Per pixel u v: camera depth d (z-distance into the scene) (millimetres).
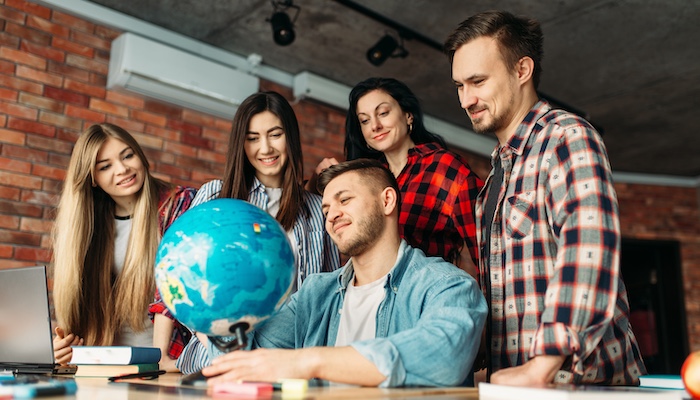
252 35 4219
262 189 2078
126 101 3984
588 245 1227
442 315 1271
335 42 4277
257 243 1169
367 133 2250
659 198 6559
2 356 1603
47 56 3732
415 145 2275
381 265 1532
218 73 4195
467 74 1509
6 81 3582
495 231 1518
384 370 1152
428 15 3873
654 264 6559
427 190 2127
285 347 1568
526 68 1531
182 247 1157
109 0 3867
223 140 4363
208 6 3895
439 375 1198
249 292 1153
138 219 2195
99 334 2143
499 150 1599
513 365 1425
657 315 6461
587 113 5199
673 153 6035
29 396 945
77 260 2121
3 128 3541
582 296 1199
